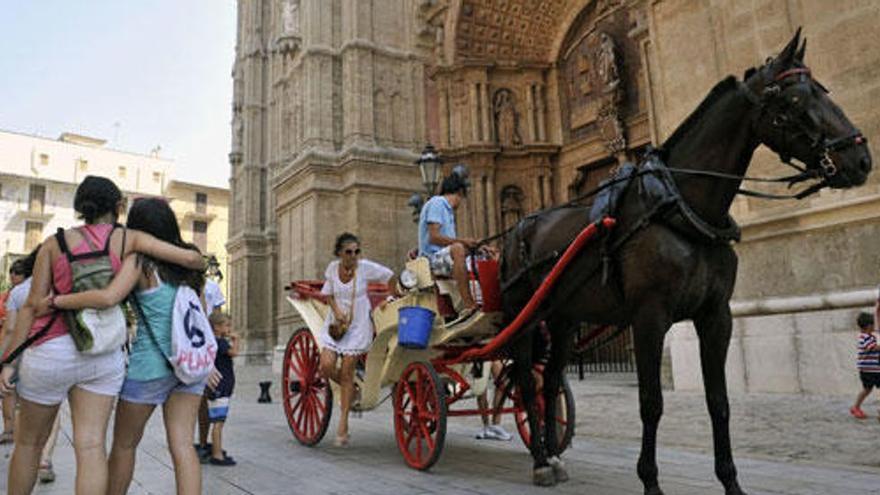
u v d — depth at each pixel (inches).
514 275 208.7
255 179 1337.4
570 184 906.1
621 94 810.2
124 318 134.3
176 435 140.7
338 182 883.4
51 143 2271.2
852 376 334.3
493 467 218.7
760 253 387.5
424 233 248.5
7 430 300.7
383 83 914.1
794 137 146.4
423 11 957.2
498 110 936.3
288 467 230.4
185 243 147.8
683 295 156.1
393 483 198.1
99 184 140.6
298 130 952.9
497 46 944.3
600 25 863.1
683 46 446.3
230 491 193.5
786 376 364.5
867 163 140.0
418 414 222.5
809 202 363.6
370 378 265.0
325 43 927.0
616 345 768.3
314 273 846.5
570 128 920.3
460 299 226.1
